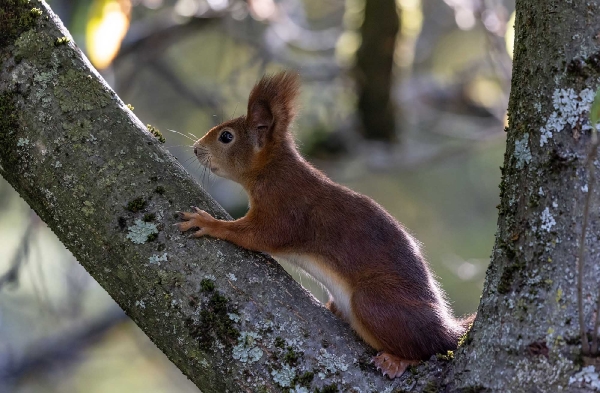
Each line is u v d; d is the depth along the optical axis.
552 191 6.70
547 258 6.62
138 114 20.95
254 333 7.24
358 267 9.28
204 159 10.62
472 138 18.11
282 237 9.66
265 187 9.95
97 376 22.92
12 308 20.08
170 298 7.41
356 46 17.72
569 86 6.72
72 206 7.74
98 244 7.66
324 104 19.06
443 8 21.88
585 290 6.40
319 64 18.53
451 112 20.59
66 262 19.14
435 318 8.48
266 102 10.35
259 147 10.27
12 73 8.08
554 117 6.76
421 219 23.11
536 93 6.90
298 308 7.50
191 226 7.79
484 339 6.78
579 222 6.55
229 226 8.09
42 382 21.17
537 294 6.57
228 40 22.25
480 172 23.50
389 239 9.42
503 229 7.00
